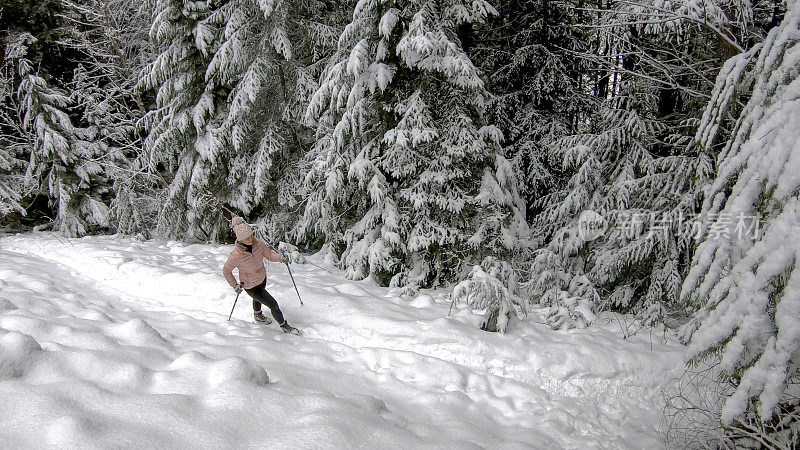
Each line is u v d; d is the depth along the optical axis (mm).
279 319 5766
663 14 6547
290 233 9734
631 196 7641
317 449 2900
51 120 11852
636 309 7312
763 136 3814
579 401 4914
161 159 10625
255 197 10156
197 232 11367
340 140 7676
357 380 4680
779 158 3561
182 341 5000
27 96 11609
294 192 10234
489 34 11742
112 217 11859
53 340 4227
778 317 3268
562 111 11141
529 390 4828
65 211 11688
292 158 10875
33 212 13008
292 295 6691
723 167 4238
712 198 4379
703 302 4219
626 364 5230
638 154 7688
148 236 11812
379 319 5988
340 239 9164
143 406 3186
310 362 4902
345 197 8469
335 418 3268
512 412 4543
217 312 6461
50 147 11461
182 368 3900
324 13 10805
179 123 9992
